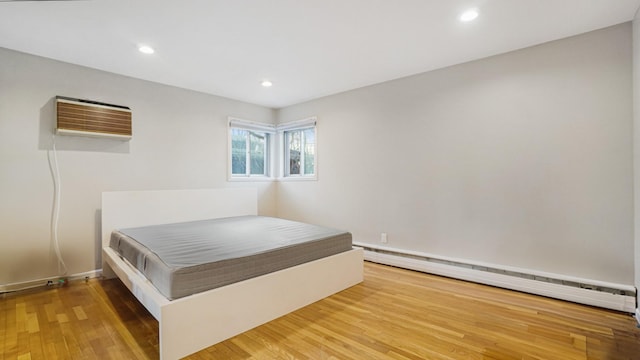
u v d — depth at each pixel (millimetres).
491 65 3039
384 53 2990
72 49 2881
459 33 2584
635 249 2355
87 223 3330
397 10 2223
